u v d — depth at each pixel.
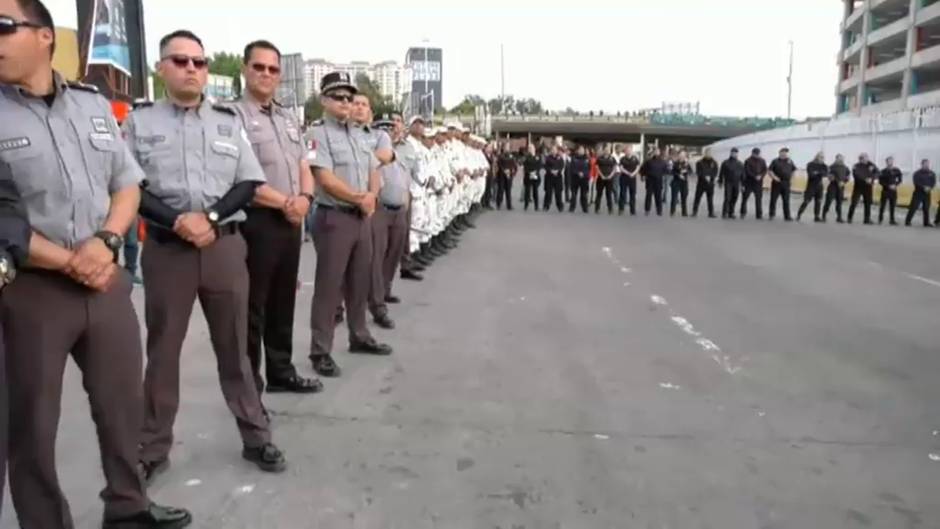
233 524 3.48
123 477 3.27
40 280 2.79
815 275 10.95
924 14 58.28
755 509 3.72
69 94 2.90
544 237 14.91
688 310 8.28
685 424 4.82
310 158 5.44
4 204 2.40
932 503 3.83
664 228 17.25
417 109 28.88
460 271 10.60
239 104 4.71
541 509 3.68
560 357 6.29
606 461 4.24
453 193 12.78
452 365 6.02
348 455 4.27
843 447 4.51
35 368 2.82
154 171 3.65
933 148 23.77
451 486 3.90
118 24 9.44
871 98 70.88
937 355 6.61
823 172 20.23
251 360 4.88
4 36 2.64
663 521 3.59
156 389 3.84
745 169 20.38
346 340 6.74
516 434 4.60
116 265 3.03
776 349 6.68
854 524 3.61
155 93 10.47
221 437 4.48
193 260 3.73
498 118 84.06
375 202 5.82
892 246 14.79
